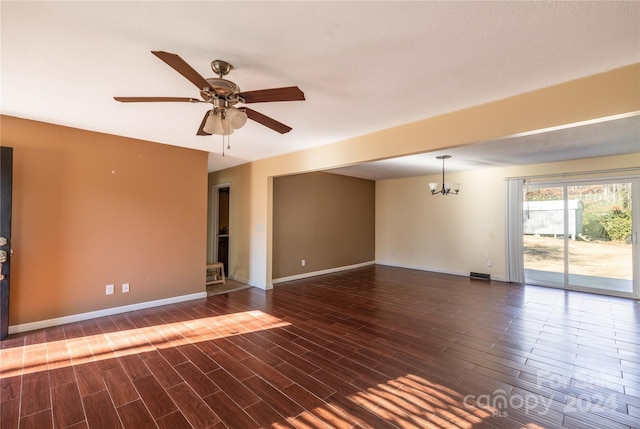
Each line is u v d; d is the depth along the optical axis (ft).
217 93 6.24
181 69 5.28
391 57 6.25
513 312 13.09
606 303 14.42
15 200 10.33
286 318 12.28
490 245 20.04
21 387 7.26
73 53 6.13
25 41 5.70
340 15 4.92
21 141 10.37
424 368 8.29
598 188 16.31
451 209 21.88
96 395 6.98
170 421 6.14
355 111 9.34
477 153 15.05
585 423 6.13
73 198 11.46
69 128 11.33
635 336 10.44
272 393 7.12
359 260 24.73
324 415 6.35
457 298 15.33
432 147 9.82
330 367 8.33
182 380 7.64
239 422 6.13
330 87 7.66
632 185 15.31
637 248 15.15
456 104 8.75
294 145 13.85
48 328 10.86
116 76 7.12
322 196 21.70
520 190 18.61
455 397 6.97
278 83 7.43
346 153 12.64
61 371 8.00
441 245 22.39
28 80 7.35
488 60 6.36
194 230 14.93
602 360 8.73
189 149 14.71
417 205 23.79
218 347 9.53
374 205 26.40
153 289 13.58
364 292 16.55
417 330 11.04
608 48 5.87
